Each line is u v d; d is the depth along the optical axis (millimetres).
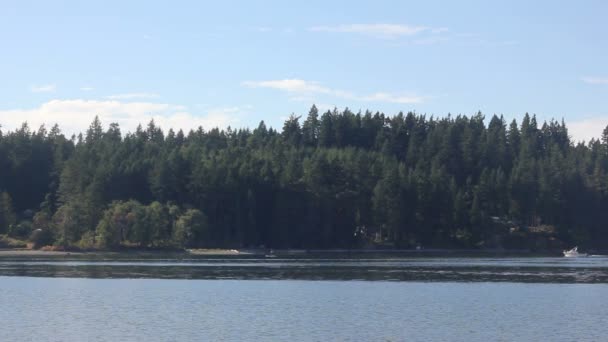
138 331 58312
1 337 55625
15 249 165125
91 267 120812
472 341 55562
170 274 106938
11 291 83875
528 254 180875
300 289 87625
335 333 58031
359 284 93500
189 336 56406
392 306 73062
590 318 66250
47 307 70938
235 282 95375
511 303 75750
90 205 171375
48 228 169875
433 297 80312
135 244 167250
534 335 58094
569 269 121875
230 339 55281
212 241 179875
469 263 137750
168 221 172500
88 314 66688
